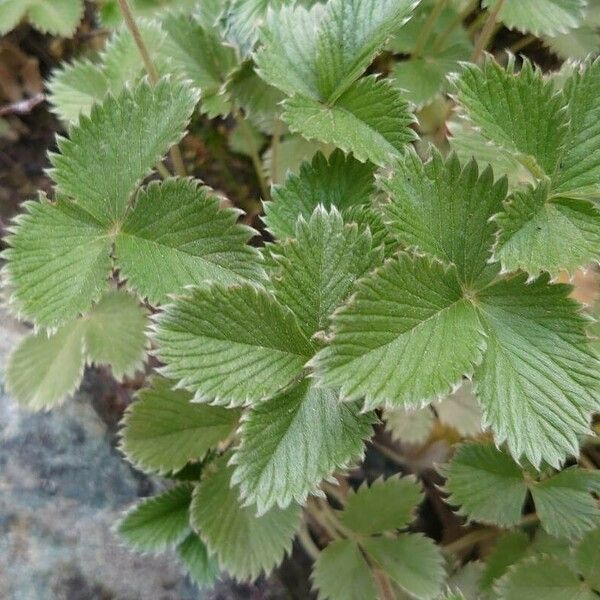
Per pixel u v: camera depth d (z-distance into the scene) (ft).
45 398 0.53
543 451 0.33
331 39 0.42
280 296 0.36
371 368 0.32
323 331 0.34
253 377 0.35
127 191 0.41
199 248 0.41
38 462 0.54
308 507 0.58
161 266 0.40
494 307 0.36
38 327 0.39
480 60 0.56
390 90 0.43
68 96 0.57
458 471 0.48
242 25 0.50
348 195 0.44
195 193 0.40
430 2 0.60
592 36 0.61
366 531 0.54
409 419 0.56
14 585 0.50
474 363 0.34
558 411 0.34
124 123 0.40
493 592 0.50
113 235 0.41
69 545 0.52
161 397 0.48
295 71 0.44
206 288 0.34
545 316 0.35
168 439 0.49
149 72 0.52
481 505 0.47
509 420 0.34
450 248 0.36
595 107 0.36
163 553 0.54
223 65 0.57
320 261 0.36
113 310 0.54
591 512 0.46
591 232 0.36
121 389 0.60
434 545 0.53
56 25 0.64
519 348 0.35
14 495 0.53
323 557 0.53
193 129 0.70
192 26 0.57
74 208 0.40
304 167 0.43
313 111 0.43
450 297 0.35
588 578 0.46
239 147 0.69
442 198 0.36
